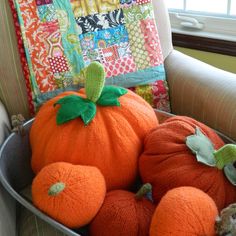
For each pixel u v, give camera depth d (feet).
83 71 3.01
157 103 3.32
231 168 2.27
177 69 3.30
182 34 4.28
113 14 3.10
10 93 3.01
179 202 1.89
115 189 2.36
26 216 2.54
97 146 2.27
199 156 2.20
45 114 2.49
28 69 2.92
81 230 2.22
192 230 1.82
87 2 3.02
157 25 3.46
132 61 3.17
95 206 2.05
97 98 2.41
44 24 2.91
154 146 2.32
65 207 1.96
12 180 2.62
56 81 2.97
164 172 2.21
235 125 2.62
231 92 2.72
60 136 2.30
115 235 2.03
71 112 2.34
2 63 2.93
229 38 4.02
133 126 2.44
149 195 2.25
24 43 2.88
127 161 2.34
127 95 2.62
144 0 3.18
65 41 2.97
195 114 3.06
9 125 2.94
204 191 2.13
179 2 4.44
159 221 1.86
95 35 3.05
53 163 2.17
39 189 2.01
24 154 2.78
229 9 4.09
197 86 3.00
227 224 1.84
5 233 2.17
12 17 2.88
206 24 4.23
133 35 3.16
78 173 2.06
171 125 2.42
